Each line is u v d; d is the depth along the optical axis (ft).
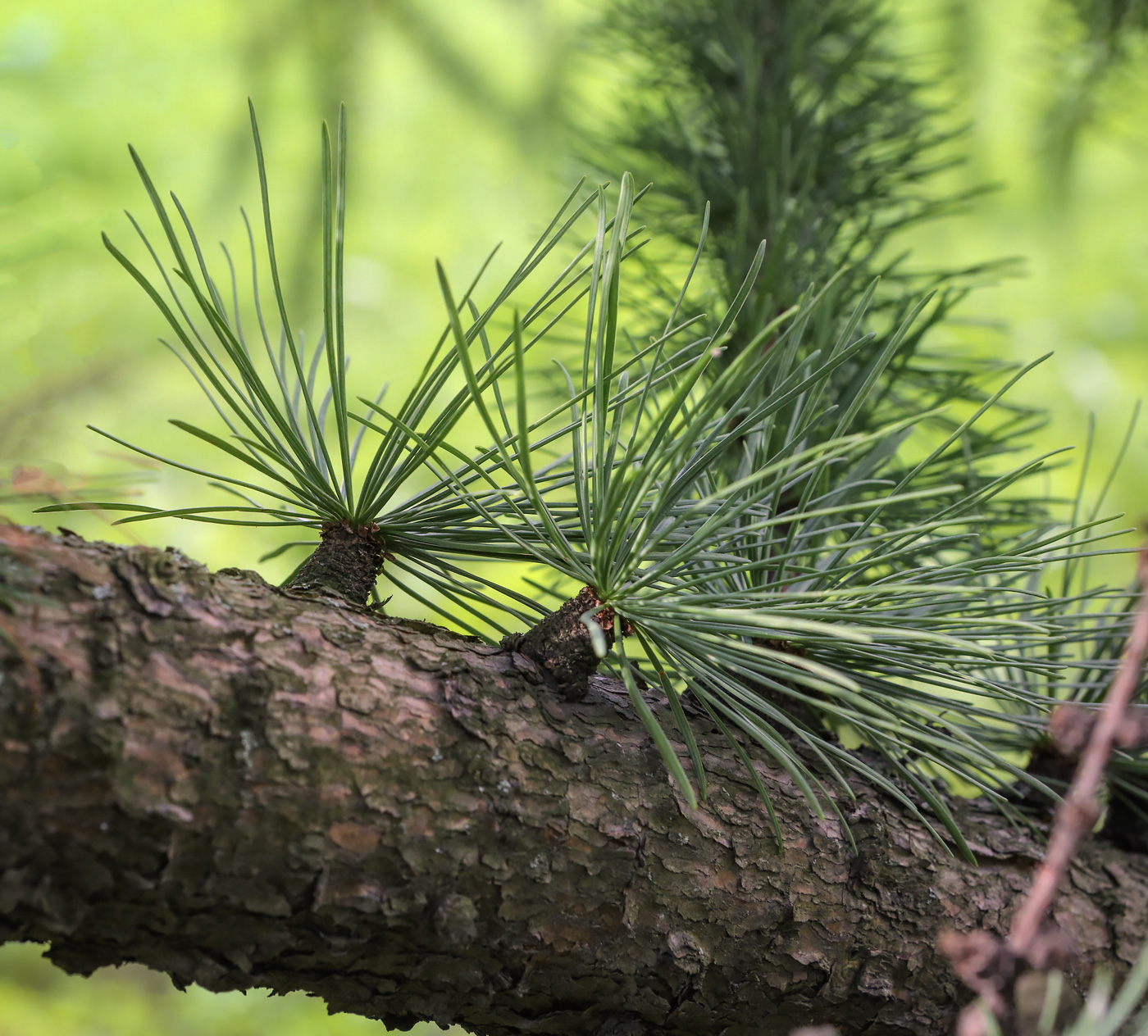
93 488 1.48
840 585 1.59
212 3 4.45
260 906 1.49
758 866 1.55
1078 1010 1.55
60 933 1.48
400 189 4.83
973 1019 1.45
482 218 4.90
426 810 1.50
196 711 1.48
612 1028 1.55
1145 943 1.60
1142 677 1.61
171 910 1.49
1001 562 1.53
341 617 1.53
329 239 1.52
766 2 1.95
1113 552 1.53
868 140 1.84
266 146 4.22
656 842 1.53
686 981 1.54
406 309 4.66
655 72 2.02
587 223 1.94
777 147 1.79
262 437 1.55
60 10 4.35
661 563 1.53
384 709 1.51
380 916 1.50
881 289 1.79
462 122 4.70
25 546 1.48
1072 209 4.37
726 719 1.57
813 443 1.64
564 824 1.52
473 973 1.52
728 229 1.79
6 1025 3.17
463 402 1.54
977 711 1.57
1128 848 1.63
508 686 1.53
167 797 1.48
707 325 1.73
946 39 3.15
